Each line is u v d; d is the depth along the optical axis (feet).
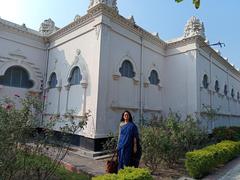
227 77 74.90
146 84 45.93
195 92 47.14
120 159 18.71
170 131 26.99
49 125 19.72
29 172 17.01
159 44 50.96
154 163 23.89
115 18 38.32
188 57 49.34
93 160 29.04
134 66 43.19
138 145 19.19
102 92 34.42
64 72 42.83
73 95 39.37
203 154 23.43
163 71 52.34
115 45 38.99
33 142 17.93
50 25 49.85
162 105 51.03
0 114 15.10
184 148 29.09
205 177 23.06
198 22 49.70
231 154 31.37
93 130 33.27
